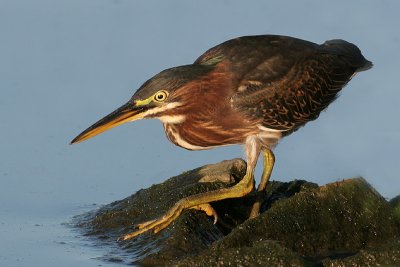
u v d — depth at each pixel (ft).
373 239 40.24
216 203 45.01
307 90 47.06
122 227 45.68
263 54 45.85
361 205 40.68
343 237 40.14
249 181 43.88
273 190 46.91
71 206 50.21
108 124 42.93
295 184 47.03
